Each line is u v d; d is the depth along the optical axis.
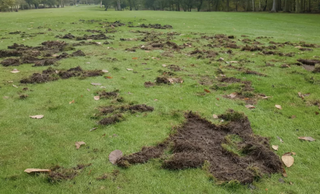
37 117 3.16
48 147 2.57
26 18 17.23
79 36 10.55
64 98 3.78
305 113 3.47
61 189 2.00
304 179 2.19
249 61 6.38
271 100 3.92
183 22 17.06
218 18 20.98
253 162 2.33
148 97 3.90
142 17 19.27
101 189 2.01
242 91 4.23
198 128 2.97
